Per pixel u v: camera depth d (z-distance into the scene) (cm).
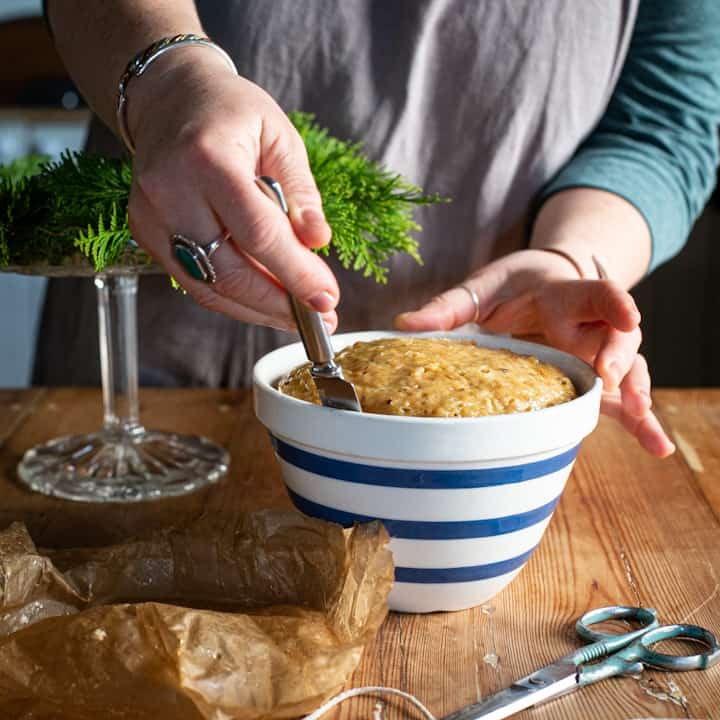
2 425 103
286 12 111
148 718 52
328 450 62
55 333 129
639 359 82
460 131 115
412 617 66
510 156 116
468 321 88
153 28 74
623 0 115
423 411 62
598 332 82
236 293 63
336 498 64
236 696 52
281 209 60
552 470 64
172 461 91
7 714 53
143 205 63
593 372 70
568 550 76
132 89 70
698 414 106
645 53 120
